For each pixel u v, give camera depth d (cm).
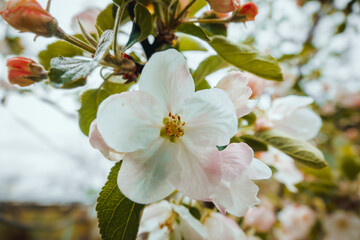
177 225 10
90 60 7
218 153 7
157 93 7
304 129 12
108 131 7
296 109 12
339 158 26
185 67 7
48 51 10
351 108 36
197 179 7
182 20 10
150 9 10
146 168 7
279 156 13
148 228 10
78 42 8
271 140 11
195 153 7
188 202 10
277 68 10
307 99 12
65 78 6
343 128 37
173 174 7
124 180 7
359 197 25
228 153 7
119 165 8
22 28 7
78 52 10
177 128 7
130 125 7
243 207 8
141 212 8
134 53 11
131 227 8
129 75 9
